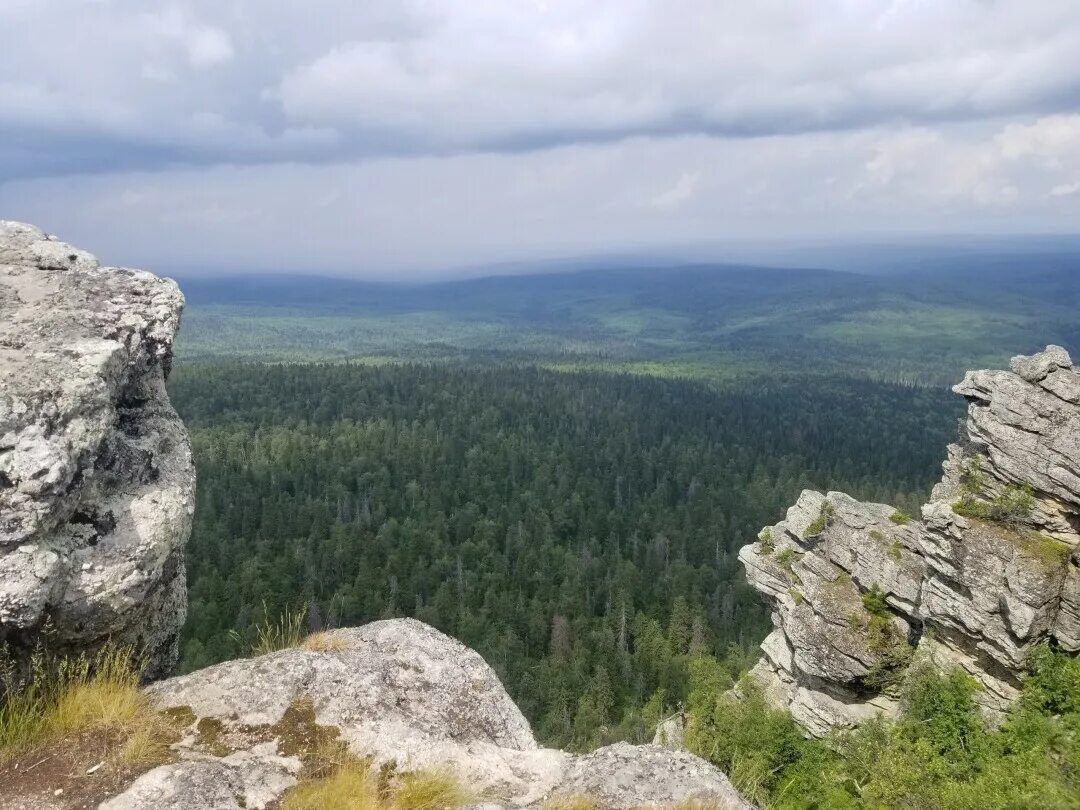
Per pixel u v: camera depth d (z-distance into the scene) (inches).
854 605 1371.8
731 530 4667.8
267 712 390.0
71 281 479.8
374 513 4803.2
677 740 1643.7
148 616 433.1
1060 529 1112.8
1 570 324.2
